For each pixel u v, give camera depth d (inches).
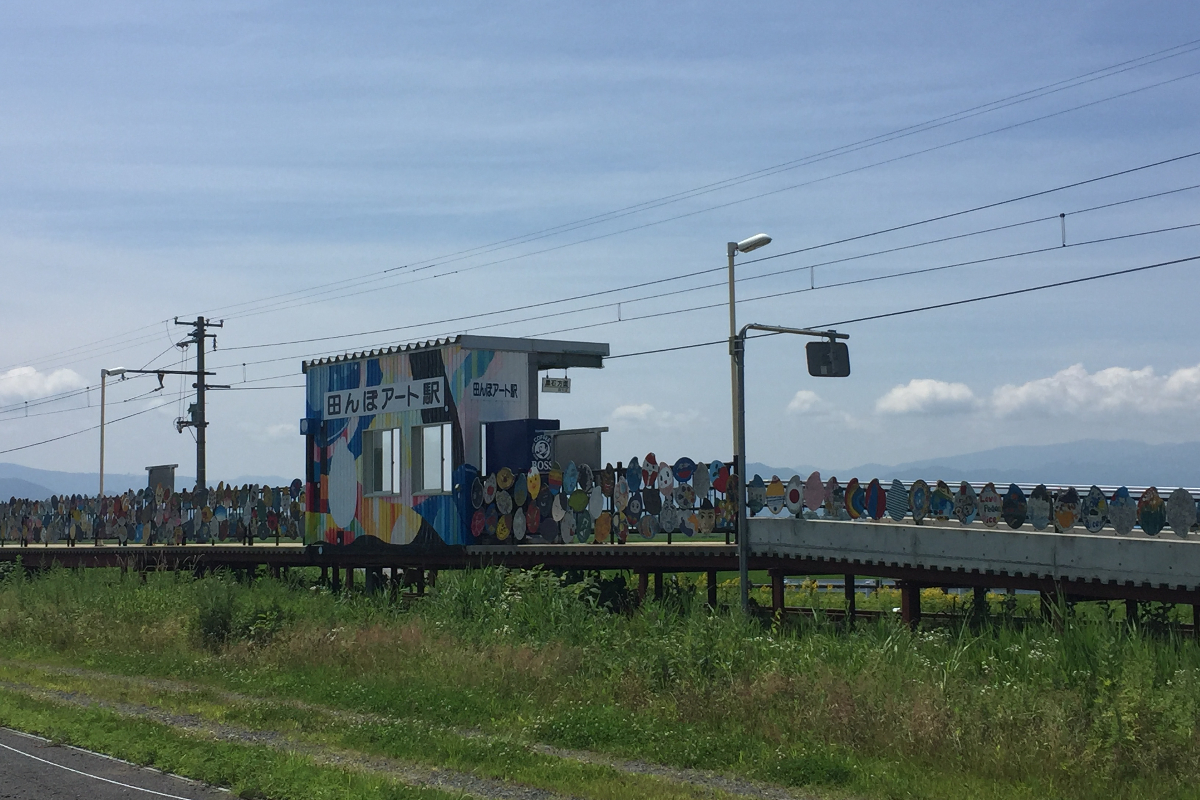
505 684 598.2
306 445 1120.2
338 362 1091.9
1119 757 405.4
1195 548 522.9
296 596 978.7
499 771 434.3
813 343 711.7
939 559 634.8
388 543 1021.8
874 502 674.8
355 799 378.6
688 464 772.6
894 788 393.7
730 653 567.8
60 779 429.1
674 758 454.0
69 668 777.6
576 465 855.7
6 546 1678.2
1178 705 421.7
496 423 955.3
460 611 781.9
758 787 413.4
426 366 994.7
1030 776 399.5
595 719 506.9
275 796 394.0
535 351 995.3
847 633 595.8
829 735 466.6
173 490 1381.6
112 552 1393.9
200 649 797.9
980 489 623.5
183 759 446.6
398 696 580.7
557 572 878.4
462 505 948.6
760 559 741.3
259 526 1192.2
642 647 612.1
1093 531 573.9
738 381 716.7
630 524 809.5
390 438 1034.1
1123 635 519.2
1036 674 490.6
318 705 594.6
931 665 520.7
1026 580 597.3
